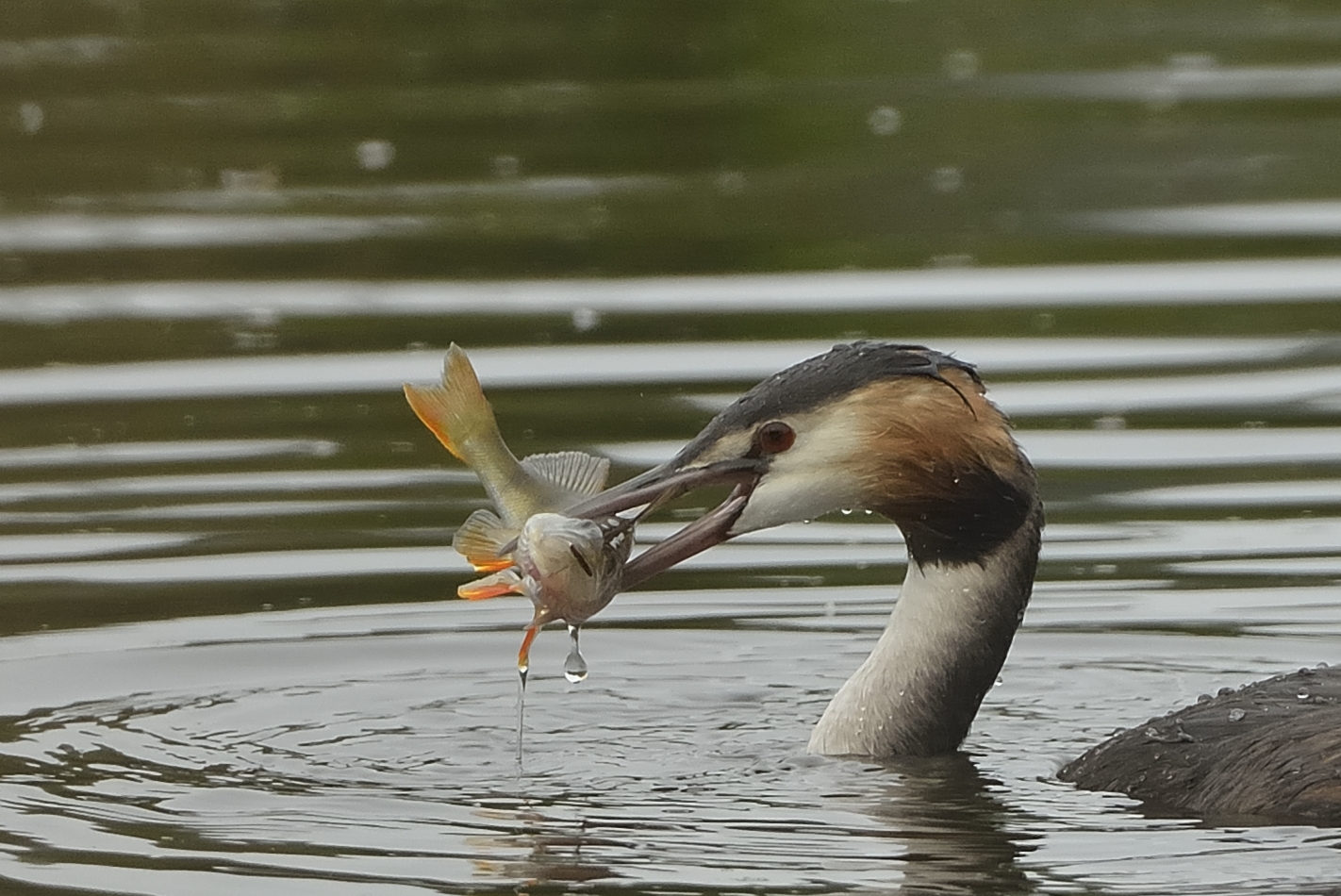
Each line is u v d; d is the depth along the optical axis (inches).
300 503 570.3
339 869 358.9
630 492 421.4
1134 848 361.1
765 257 756.0
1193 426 605.6
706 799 397.7
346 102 959.6
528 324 697.0
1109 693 458.0
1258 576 511.8
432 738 437.1
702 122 916.6
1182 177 826.2
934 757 422.9
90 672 471.8
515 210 818.2
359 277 750.5
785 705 459.2
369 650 485.7
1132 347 663.8
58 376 664.4
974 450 425.7
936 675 428.1
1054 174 839.1
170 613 504.7
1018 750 426.9
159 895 347.9
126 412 635.5
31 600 510.9
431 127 923.4
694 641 494.6
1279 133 870.4
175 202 842.2
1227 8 1080.8
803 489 426.3
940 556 431.8
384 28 1069.1
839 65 994.7
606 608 514.0
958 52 1005.2
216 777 409.4
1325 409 612.4
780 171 858.1
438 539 547.8
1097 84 952.9
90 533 550.6
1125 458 584.1
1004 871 352.2
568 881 352.2
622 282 738.2
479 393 405.4
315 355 677.9
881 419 423.8
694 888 349.4
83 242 795.4
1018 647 482.3
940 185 832.9
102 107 959.0
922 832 373.1
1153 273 727.7
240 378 660.1
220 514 562.6
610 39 1035.9
